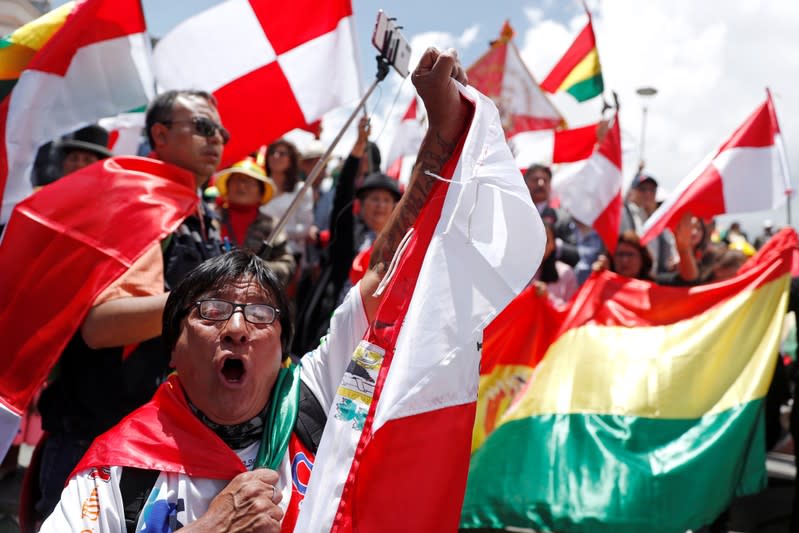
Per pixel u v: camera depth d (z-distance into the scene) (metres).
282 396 1.85
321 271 4.57
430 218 1.84
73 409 2.83
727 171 5.14
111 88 3.52
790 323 5.68
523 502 4.38
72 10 3.50
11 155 3.35
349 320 2.00
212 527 1.59
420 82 1.85
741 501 5.21
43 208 2.91
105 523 1.65
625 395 4.52
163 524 1.66
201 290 1.81
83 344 2.87
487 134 1.84
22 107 3.35
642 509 4.21
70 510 1.66
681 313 4.73
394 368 1.70
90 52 3.48
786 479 5.31
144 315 2.70
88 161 4.27
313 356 2.03
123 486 1.69
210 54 4.02
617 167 5.51
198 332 1.76
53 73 3.39
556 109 6.59
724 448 4.32
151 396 2.86
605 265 5.14
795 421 4.67
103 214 2.90
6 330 2.81
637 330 4.73
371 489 1.69
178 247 3.06
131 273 2.84
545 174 6.11
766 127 5.16
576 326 4.81
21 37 3.66
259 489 1.62
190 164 3.21
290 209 3.21
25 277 2.84
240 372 1.82
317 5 4.04
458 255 1.77
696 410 4.46
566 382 4.63
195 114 3.21
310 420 1.88
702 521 4.21
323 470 1.72
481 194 1.80
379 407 1.70
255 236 4.85
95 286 2.80
